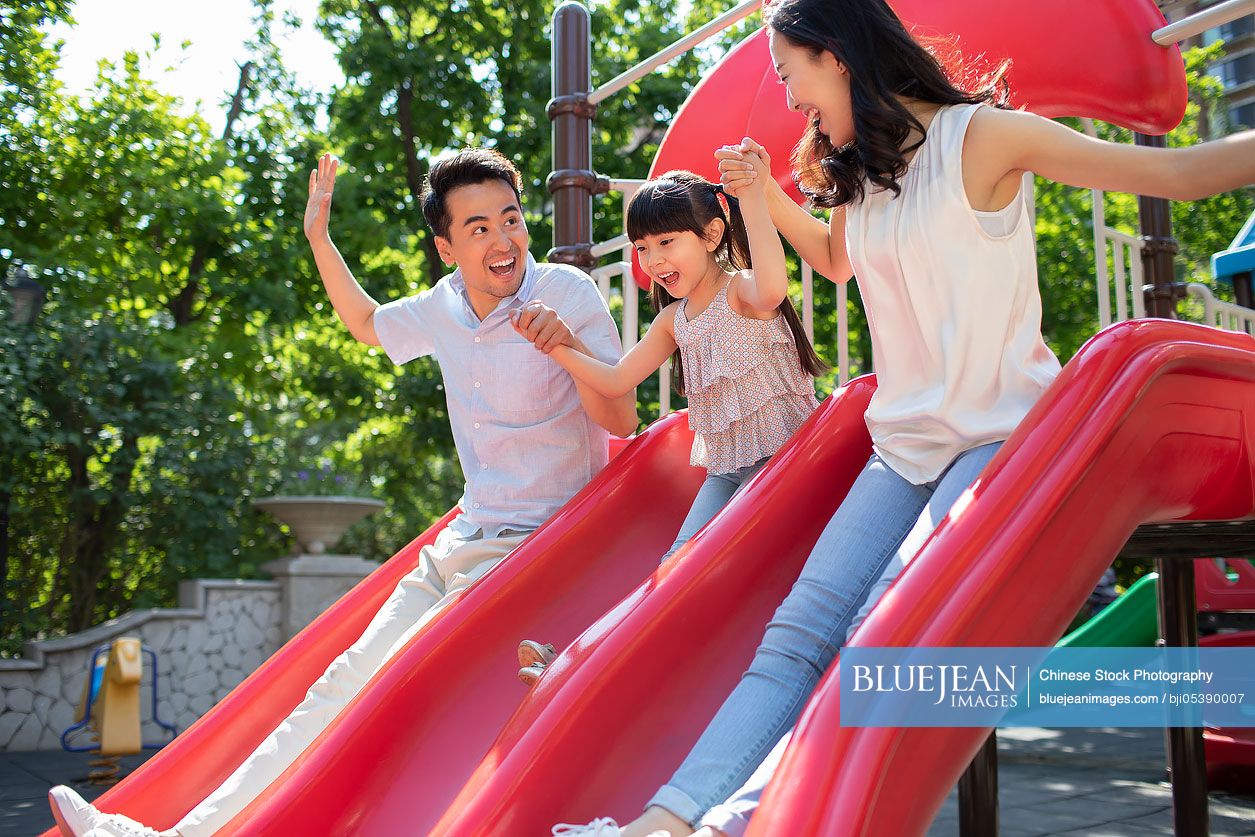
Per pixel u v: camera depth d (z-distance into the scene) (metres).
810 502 1.95
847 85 1.70
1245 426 1.65
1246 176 1.40
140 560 8.77
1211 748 4.01
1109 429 1.46
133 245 10.09
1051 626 1.43
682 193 2.08
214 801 2.06
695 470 2.46
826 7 1.66
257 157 10.47
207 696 7.23
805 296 2.62
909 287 1.65
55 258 8.70
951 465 1.64
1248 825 3.39
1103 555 1.48
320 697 2.23
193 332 9.52
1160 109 2.44
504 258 2.40
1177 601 3.04
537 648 1.91
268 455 9.16
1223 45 9.52
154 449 8.35
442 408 10.27
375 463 12.14
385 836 1.90
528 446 2.44
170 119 10.02
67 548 8.21
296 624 7.50
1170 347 1.53
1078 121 7.48
